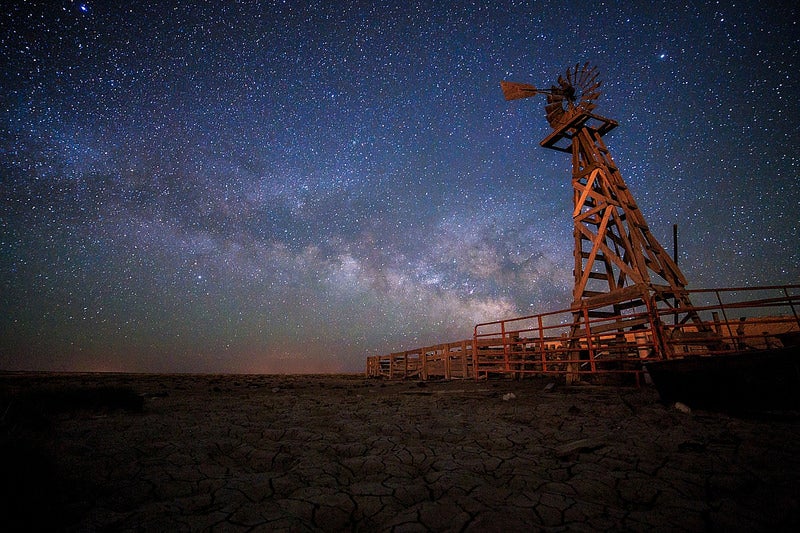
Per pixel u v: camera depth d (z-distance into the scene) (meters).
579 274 10.08
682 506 2.12
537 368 12.38
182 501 2.37
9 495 2.03
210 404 7.02
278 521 2.07
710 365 4.66
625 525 1.92
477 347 11.76
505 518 1.99
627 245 9.19
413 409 6.08
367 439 3.96
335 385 12.62
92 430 4.36
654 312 7.07
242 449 3.62
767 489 2.30
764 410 4.32
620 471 2.73
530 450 3.41
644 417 4.51
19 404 4.93
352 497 2.39
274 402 7.35
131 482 2.71
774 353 4.22
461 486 2.52
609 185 10.08
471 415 5.28
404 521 2.00
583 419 4.66
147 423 4.83
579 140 11.16
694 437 3.47
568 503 2.19
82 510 2.24
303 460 3.26
